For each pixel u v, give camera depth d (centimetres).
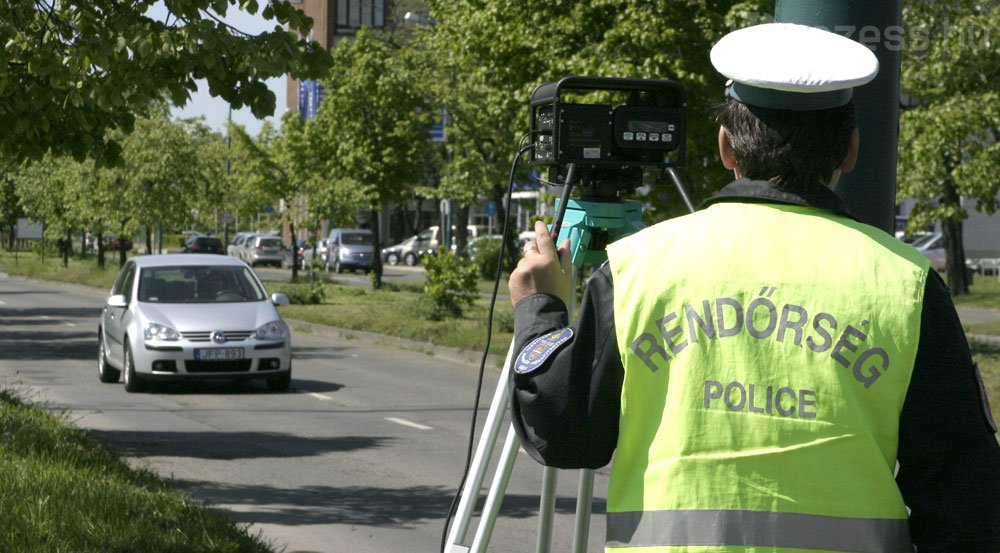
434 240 7106
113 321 1689
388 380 1833
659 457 231
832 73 230
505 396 342
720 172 1980
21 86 942
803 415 225
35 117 950
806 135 238
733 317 230
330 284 4759
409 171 4459
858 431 224
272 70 860
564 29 2025
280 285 3916
